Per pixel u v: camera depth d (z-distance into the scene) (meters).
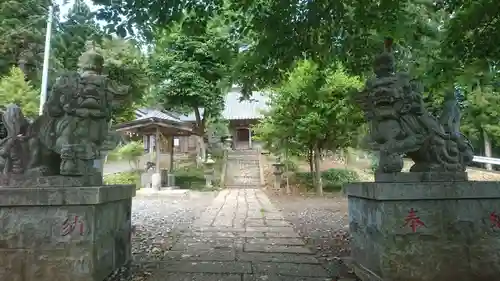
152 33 6.16
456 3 6.15
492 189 4.11
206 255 6.03
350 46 7.65
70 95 4.46
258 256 5.95
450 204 4.10
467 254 4.05
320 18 6.39
